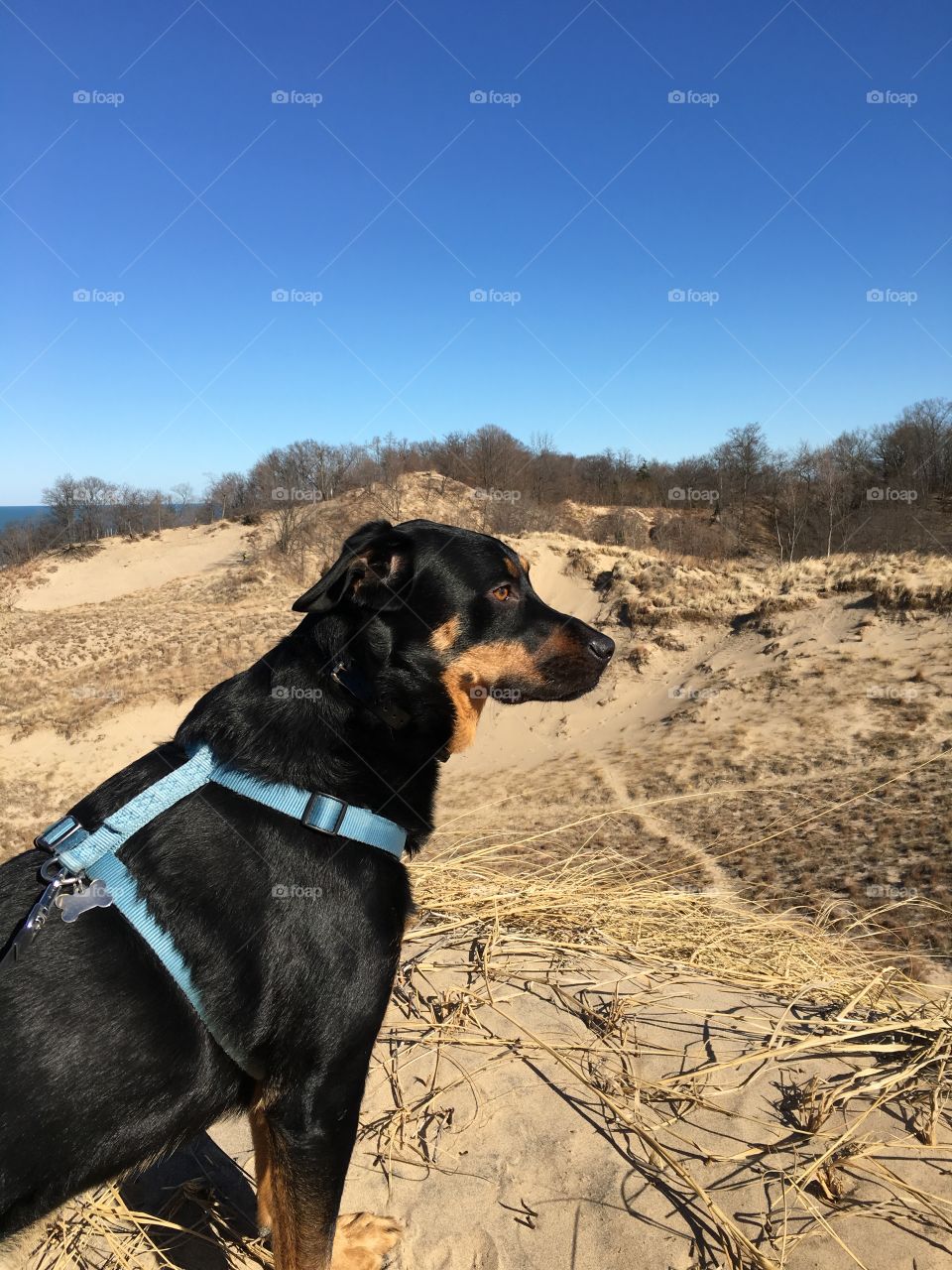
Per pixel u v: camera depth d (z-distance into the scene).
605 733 32.66
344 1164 2.37
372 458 72.75
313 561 59.31
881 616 34.25
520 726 34.59
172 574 62.66
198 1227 2.89
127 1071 2.07
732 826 19.05
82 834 2.33
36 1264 2.71
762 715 29.59
